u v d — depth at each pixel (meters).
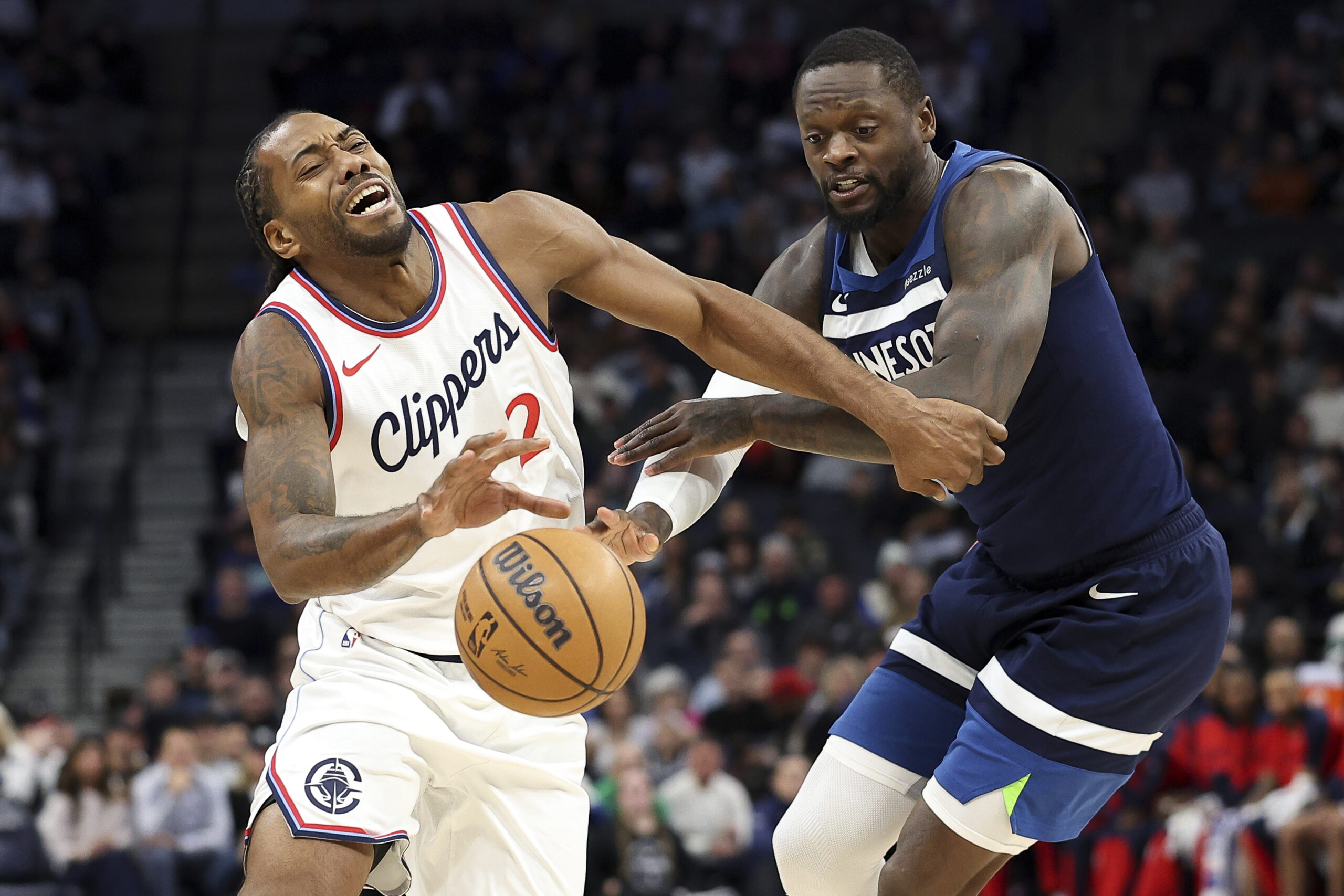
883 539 14.14
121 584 16.30
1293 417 14.64
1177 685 4.45
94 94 20.53
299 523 3.54
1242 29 20.00
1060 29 20.66
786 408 4.42
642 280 4.22
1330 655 10.80
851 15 20.50
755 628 12.88
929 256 4.34
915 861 4.49
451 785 4.05
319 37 20.36
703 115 19.73
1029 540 4.49
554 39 20.67
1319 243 17.22
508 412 4.06
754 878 10.07
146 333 19.56
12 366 17.05
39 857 10.01
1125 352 4.45
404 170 18.20
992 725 4.43
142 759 11.62
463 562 4.02
